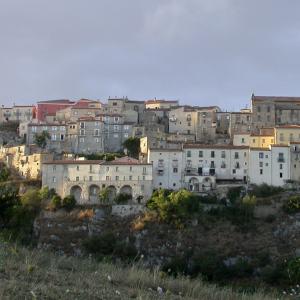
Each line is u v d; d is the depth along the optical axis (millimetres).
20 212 72688
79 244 150500
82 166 184125
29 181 191000
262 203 167750
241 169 194000
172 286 38781
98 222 160500
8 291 29656
